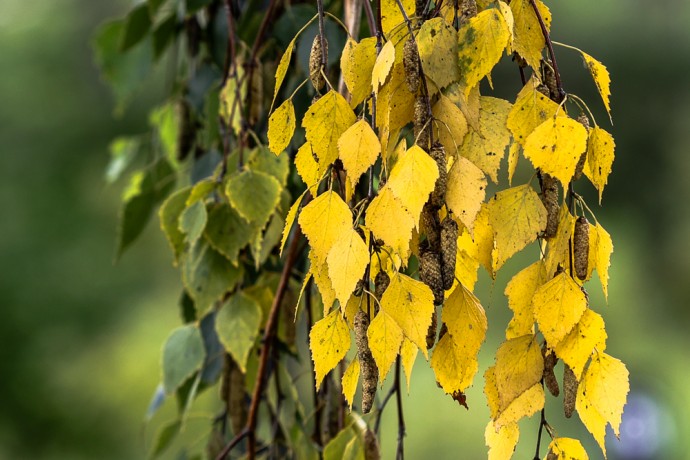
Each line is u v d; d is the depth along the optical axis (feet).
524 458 15.97
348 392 4.64
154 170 6.49
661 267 19.04
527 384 4.57
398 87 4.58
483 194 4.45
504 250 4.54
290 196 5.64
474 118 4.54
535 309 4.55
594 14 18.28
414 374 16.74
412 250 4.56
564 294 4.54
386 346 4.46
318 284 4.53
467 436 16.01
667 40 18.33
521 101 4.55
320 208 4.50
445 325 4.64
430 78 4.53
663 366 19.17
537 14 4.61
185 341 5.69
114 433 15.89
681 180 18.66
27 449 15.70
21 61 17.60
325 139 4.60
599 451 16.87
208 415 6.04
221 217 5.46
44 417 15.79
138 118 17.28
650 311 19.16
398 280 4.49
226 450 5.57
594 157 4.58
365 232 4.55
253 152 5.50
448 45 4.54
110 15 18.10
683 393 18.99
